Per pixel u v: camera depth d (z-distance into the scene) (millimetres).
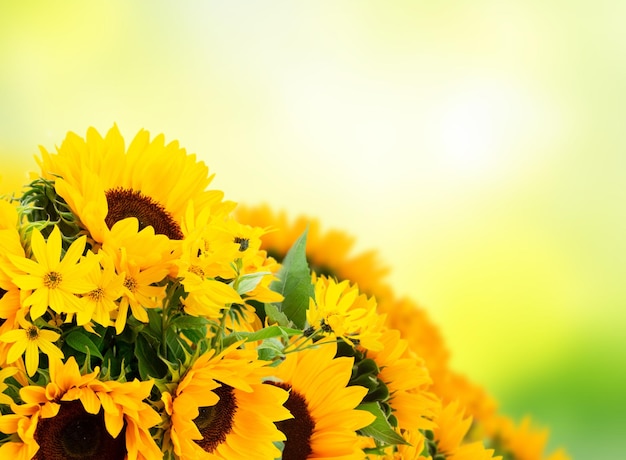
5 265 1598
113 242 1627
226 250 1648
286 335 1650
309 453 1730
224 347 1647
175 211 1715
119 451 1622
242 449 1649
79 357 1649
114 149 1699
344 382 1735
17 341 1597
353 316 1713
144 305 1630
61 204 1654
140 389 1598
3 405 1622
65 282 1607
